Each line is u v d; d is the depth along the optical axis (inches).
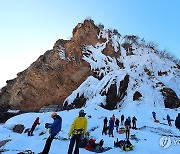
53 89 1875.0
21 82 1967.3
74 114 1026.1
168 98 1528.1
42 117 1018.1
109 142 584.1
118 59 2198.6
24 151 334.6
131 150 458.6
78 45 2137.1
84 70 1941.4
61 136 645.9
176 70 2135.8
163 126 975.6
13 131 864.3
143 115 1192.2
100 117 1018.1
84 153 396.2
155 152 443.8
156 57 2199.8
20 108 1844.2
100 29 2444.6
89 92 1609.3
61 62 1959.9
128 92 1551.4
